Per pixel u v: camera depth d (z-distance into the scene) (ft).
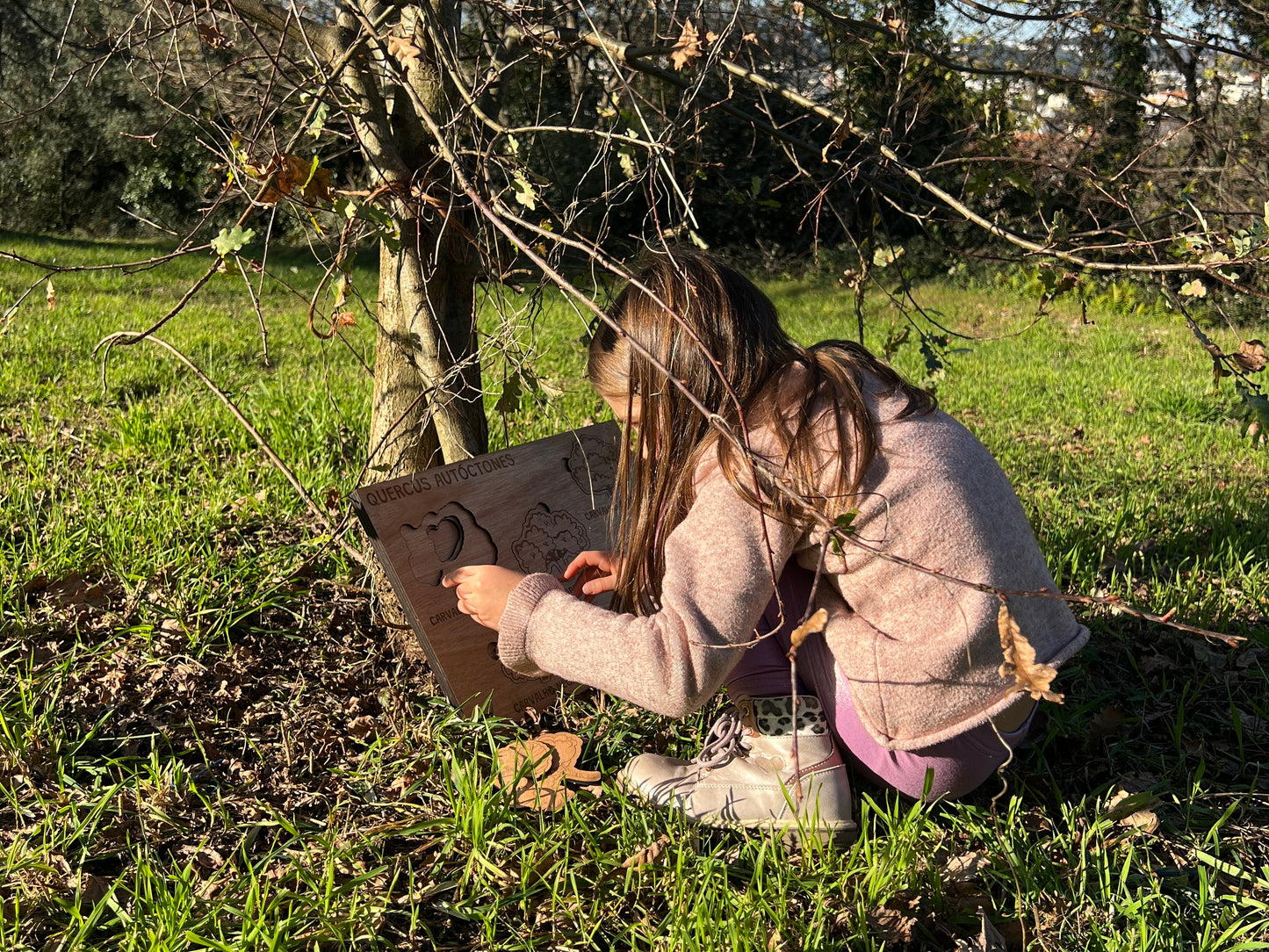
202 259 41.37
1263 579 10.87
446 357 8.15
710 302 5.82
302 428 14.10
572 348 22.74
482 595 6.29
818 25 9.81
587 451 8.20
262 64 8.32
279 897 5.69
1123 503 13.38
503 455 7.84
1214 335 30.50
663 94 8.91
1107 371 25.40
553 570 7.89
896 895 5.97
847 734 6.18
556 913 5.87
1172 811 7.00
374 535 7.36
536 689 7.78
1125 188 8.52
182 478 12.25
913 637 5.65
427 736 7.39
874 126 9.37
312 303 6.73
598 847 6.25
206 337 22.21
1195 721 8.15
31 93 35.73
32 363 18.29
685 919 5.68
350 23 7.62
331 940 5.58
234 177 6.18
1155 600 10.06
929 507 5.53
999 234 7.41
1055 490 14.20
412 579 7.41
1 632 8.38
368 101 7.28
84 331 21.91
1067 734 7.69
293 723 7.59
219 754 7.25
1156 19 8.62
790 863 6.10
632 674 5.48
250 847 6.35
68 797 6.56
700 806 6.46
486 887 5.97
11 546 9.81
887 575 5.59
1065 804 6.81
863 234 8.59
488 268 7.50
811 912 5.82
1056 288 7.27
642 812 6.50
